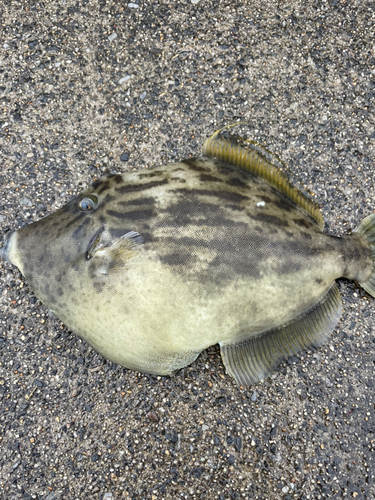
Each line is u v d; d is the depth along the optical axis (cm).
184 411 30
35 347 30
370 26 34
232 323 26
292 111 33
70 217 26
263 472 29
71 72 33
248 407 30
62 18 33
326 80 33
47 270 26
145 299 25
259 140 32
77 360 30
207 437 29
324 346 30
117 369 30
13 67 33
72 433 29
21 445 29
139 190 26
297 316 27
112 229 25
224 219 26
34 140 32
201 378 30
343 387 30
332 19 34
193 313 25
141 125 32
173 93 33
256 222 26
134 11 33
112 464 29
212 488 29
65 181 32
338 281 31
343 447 30
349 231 32
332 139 33
